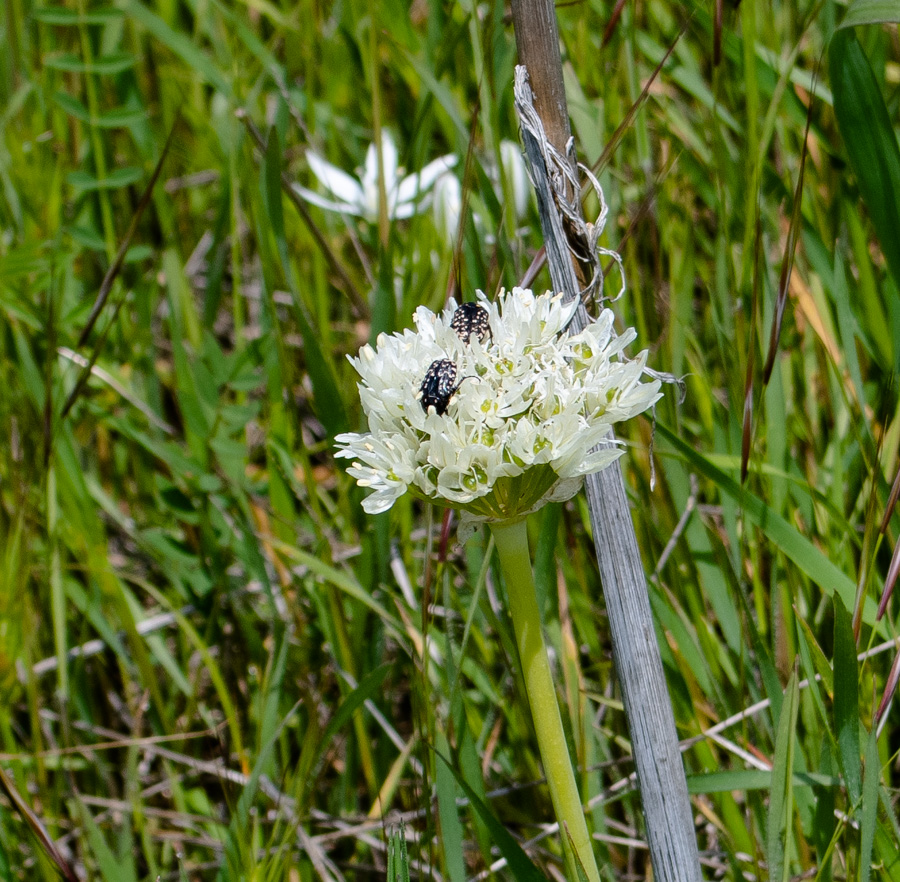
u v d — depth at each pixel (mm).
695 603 882
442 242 968
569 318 753
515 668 849
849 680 773
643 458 894
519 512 749
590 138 881
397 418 749
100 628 938
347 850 910
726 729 867
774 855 787
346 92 1218
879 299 900
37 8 1107
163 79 1232
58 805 907
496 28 920
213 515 990
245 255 1284
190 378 1013
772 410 879
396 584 930
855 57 813
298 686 923
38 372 963
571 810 760
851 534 851
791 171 931
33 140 1175
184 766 940
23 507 923
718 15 837
